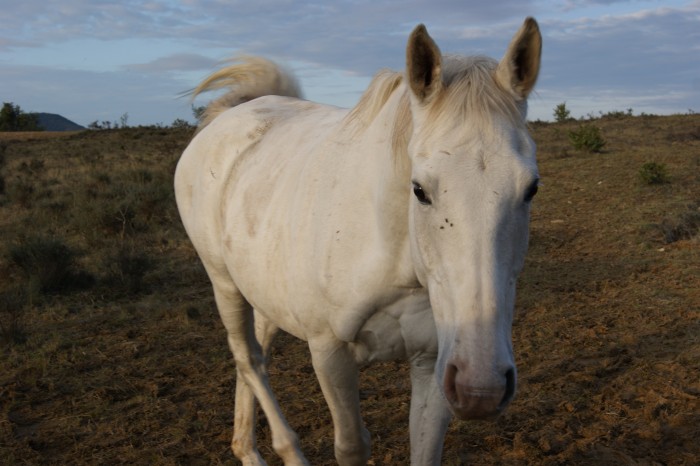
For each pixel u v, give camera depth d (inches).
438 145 69.1
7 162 740.7
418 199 71.5
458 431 138.6
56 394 164.6
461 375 64.4
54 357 188.9
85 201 417.1
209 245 126.4
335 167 92.0
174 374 176.4
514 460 125.5
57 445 139.7
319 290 90.9
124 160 724.0
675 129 721.0
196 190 130.0
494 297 65.1
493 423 140.6
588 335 188.2
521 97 72.8
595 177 443.5
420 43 72.6
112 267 268.8
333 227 88.4
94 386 168.7
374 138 87.4
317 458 131.3
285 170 104.9
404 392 159.6
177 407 155.9
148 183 491.8
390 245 82.7
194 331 209.9
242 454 125.2
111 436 142.6
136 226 354.9
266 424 147.9
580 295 225.0
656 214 331.0
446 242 67.6
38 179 571.8
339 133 96.0
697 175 419.2
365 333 90.8
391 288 85.4
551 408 145.6
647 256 266.4
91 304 240.2
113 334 207.8
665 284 228.8
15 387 167.8
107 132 1157.7
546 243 299.0
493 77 73.4
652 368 161.6
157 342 200.5
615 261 264.2
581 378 158.4
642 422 136.2
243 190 112.0
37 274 257.9
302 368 177.6
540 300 221.8
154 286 260.8
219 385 168.4
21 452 135.8
